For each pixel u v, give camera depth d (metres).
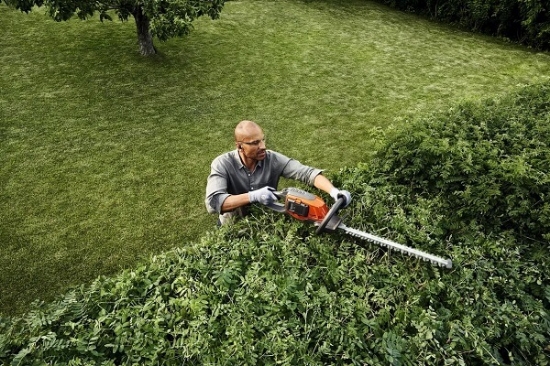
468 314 2.23
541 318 2.35
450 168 3.03
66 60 6.87
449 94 6.78
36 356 1.93
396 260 2.47
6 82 6.24
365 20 9.57
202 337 1.96
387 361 1.98
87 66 6.75
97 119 5.64
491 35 9.46
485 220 2.89
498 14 9.15
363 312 2.13
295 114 6.06
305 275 2.31
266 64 7.31
